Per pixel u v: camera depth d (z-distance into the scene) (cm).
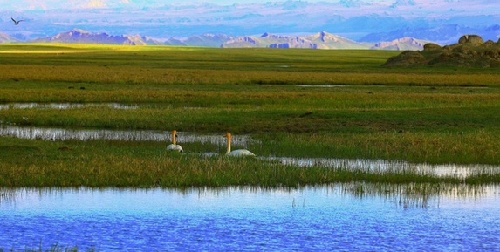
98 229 6075
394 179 8156
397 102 16762
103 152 9256
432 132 11812
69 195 7169
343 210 6844
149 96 17500
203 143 10719
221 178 7775
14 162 8319
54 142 10338
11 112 13775
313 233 6088
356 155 9706
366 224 6384
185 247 5650
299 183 7900
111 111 14150
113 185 7550
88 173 7788
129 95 17650
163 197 7188
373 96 17900
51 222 6250
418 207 6988
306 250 5634
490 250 5700
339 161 9262
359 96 17862
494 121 13250
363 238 5962
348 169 8594
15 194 7156
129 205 6850
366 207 6969
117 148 9762
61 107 15212
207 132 12194
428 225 6375
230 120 13000
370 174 8300
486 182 8175
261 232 6097
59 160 8506
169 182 7600
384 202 7188
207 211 6706
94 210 6644
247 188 7656
